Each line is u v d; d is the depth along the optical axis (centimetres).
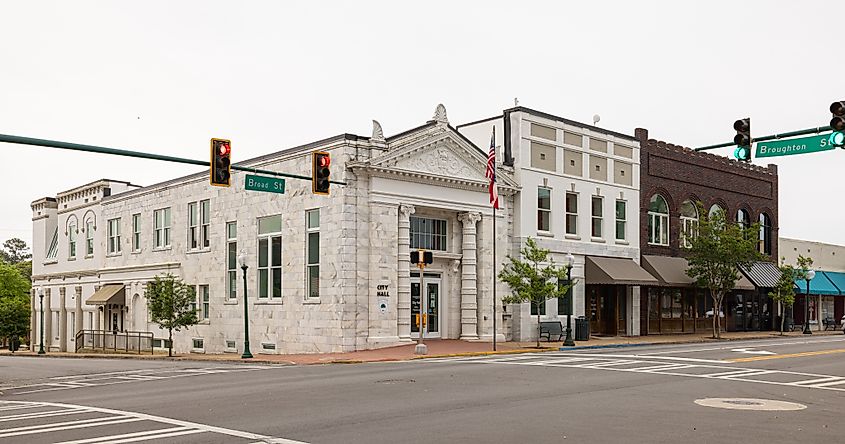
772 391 1719
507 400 1525
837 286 5634
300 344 3459
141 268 4647
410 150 3394
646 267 4372
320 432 1159
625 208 4353
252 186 2500
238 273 3916
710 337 4244
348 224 3259
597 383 1845
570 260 3472
